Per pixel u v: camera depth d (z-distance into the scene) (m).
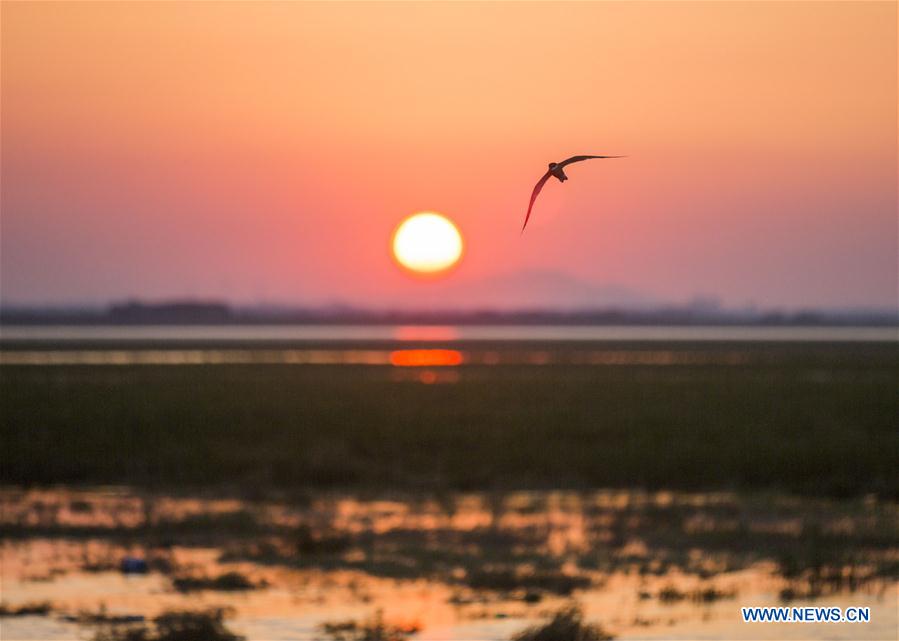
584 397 83.12
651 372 123.88
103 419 63.03
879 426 62.44
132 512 37.69
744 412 69.94
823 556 29.58
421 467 47.53
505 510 37.78
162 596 26.12
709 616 24.33
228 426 60.75
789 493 41.75
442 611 24.83
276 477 45.16
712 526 34.50
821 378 110.06
